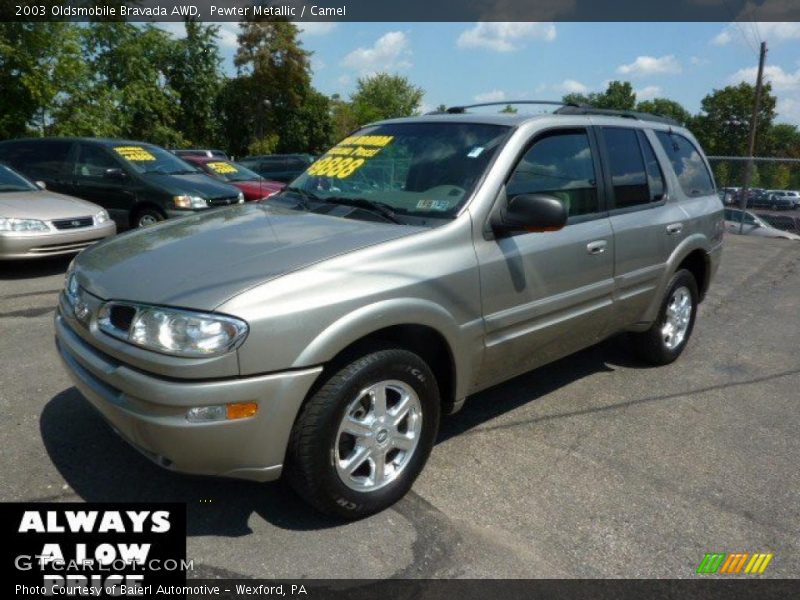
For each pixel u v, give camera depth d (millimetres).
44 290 6863
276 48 45719
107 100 28547
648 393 4645
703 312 7164
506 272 3408
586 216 4008
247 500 3090
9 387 4215
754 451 3842
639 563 2787
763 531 3051
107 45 31625
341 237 3059
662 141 4938
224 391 2494
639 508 3193
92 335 2785
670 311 5047
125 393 2615
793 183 14945
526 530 2979
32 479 3188
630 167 4473
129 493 3109
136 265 2936
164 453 2580
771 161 14422
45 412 3869
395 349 2939
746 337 6230
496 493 3268
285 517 2977
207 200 9547
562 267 3752
